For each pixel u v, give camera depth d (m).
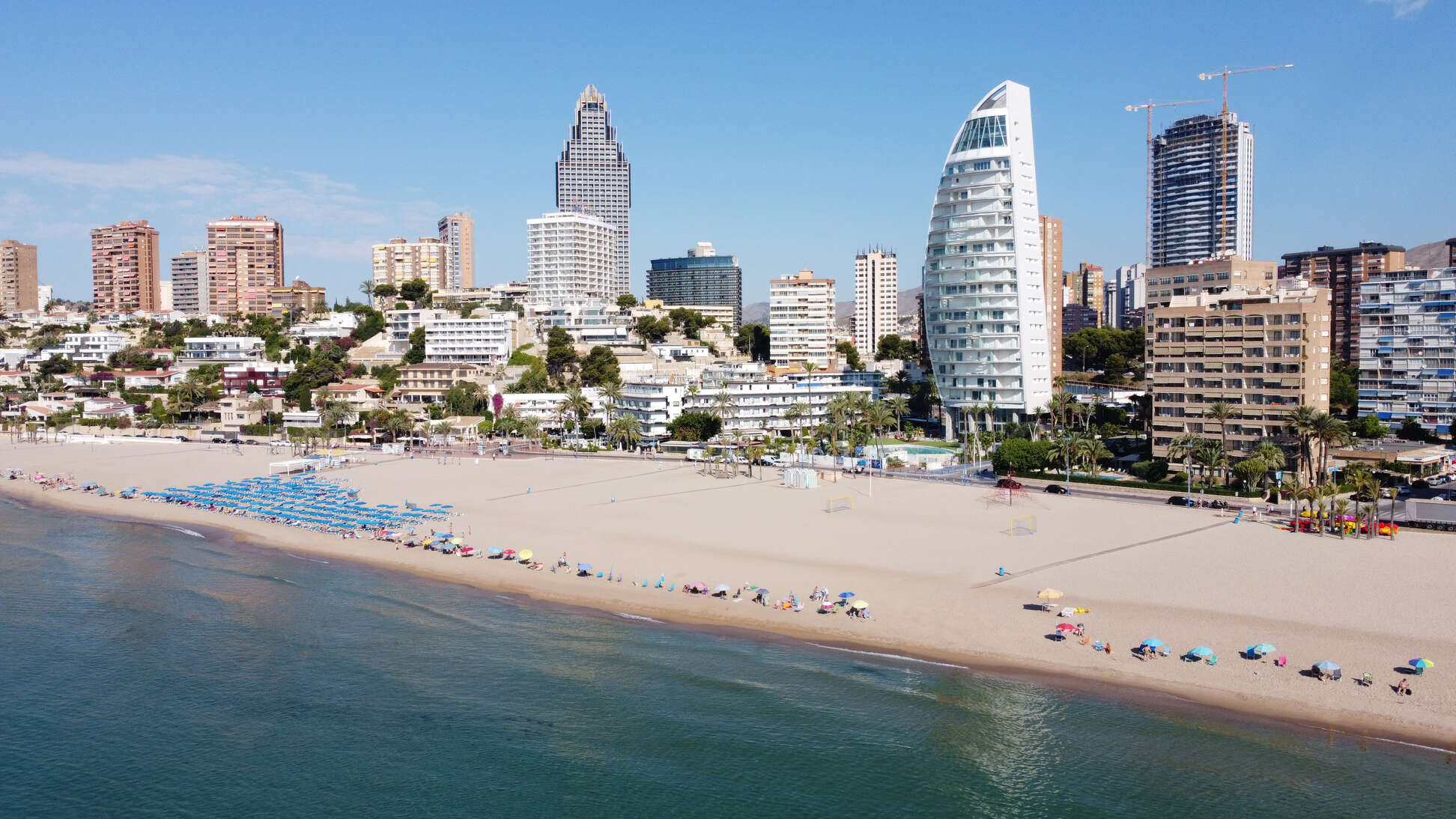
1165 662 92.12
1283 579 113.19
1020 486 182.62
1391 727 79.38
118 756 82.38
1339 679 86.69
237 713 89.25
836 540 139.25
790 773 77.25
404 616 113.00
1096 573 117.88
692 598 116.00
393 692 92.81
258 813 74.00
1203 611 103.31
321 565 136.50
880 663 95.69
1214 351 183.00
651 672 95.38
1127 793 72.94
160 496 190.62
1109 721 82.75
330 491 186.12
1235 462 171.62
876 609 108.88
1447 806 69.50
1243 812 70.00
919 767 77.50
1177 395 187.75
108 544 152.25
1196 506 158.00
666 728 84.50
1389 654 90.69
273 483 198.12
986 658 95.50
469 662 99.12
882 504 165.50
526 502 175.50
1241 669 89.62
